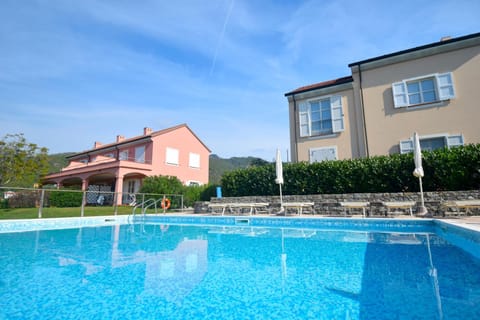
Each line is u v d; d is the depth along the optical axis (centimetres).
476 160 838
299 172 1171
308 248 545
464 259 421
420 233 699
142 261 454
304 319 223
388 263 404
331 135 1446
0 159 2328
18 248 590
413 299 261
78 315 239
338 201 1004
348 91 1436
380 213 916
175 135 2848
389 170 979
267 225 972
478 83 1130
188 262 444
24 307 258
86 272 386
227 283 328
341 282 322
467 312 226
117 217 1211
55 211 1470
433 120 1198
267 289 303
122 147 2897
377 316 224
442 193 845
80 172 2620
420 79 1248
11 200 1700
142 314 240
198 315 236
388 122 1291
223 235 768
